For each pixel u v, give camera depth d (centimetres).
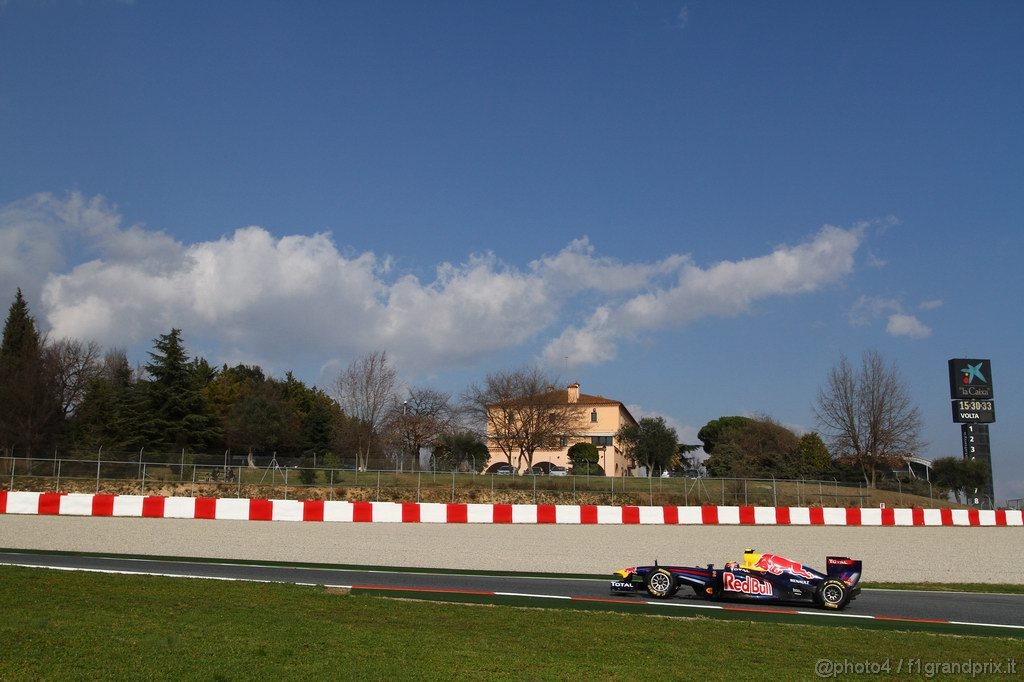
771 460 6131
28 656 786
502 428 6309
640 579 1451
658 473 6762
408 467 5103
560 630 1080
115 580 1311
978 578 1906
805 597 1407
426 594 1352
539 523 2588
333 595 1272
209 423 5369
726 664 921
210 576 1475
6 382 4956
